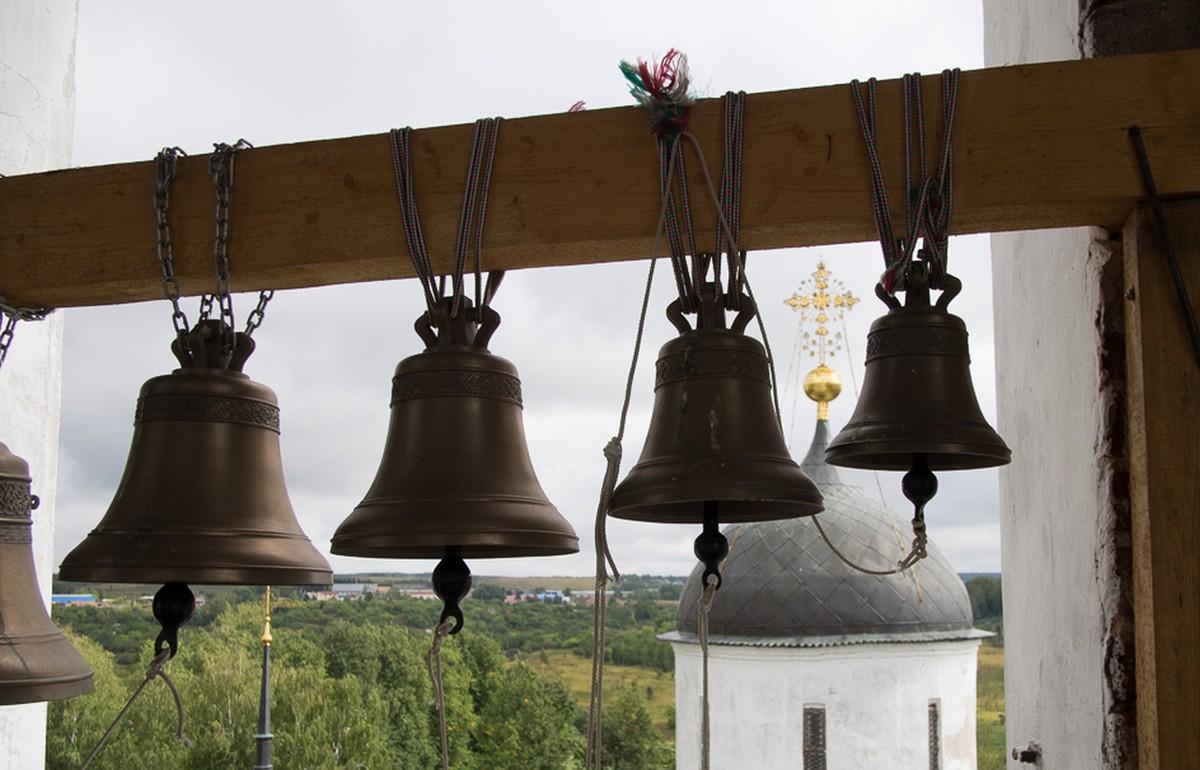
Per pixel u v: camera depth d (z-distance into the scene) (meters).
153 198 3.63
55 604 12.51
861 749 13.13
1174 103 3.14
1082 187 3.14
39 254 3.68
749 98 3.30
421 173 3.45
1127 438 3.55
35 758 5.13
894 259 3.24
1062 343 4.16
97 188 3.67
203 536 3.38
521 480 3.32
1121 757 3.53
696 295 3.36
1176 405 3.09
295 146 3.54
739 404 3.22
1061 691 4.25
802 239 3.40
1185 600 3.05
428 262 3.44
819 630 13.20
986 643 13.84
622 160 3.36
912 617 13.27
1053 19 4.18
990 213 3.23
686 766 13.90
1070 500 4.09
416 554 3.56
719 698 13.55
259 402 3.62
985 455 3.30
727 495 3.06
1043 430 4.49
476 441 3.30
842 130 3.26
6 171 5.02
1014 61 4.84
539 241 3.37
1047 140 3.17
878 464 3.71
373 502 3.26
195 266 3.58
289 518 3.58
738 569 13.67
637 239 3.34
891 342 3.36
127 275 3.63
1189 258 3.11
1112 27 3.76
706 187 3.29
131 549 3.34
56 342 5.38
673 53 3.30
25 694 3.32
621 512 3.45
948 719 13.37
